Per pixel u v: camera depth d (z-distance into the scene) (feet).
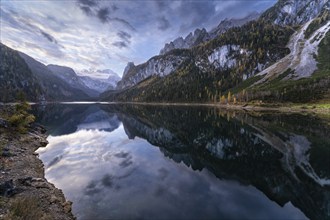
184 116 284.00
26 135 109.81
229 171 73.67
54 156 86.48
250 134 142.41
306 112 305.53
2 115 130.62
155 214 42.29
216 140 131.85
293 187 59.11
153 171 72.02
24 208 36.35
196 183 61.57
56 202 44.80
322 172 70.90
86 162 80.53
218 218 41.29
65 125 197.26
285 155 92.68
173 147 116.37
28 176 54.85
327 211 45.83
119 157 90.22
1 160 66.54
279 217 42.47
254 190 56.90
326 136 127.54
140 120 251.60
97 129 177.47
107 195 51.39
